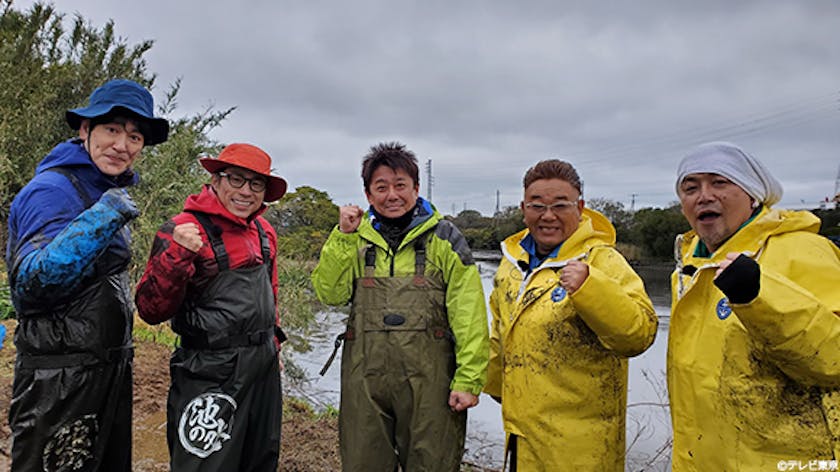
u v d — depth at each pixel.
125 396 2.80
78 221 2.27
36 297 2.31
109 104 2.60
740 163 2.23
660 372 7.35
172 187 7.23
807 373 1.87
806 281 2.00
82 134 2.66
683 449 2.30
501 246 3.18
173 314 2.63
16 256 2.36
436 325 2.89
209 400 2.68
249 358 2.76
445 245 2.94
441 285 2.94
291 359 7.64
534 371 2.66
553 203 2.75
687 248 2.61
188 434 2.67
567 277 2.37
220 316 2.71
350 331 2.98
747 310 1.85
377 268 2.97
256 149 2.89
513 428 2.76
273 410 2.98
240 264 2.81
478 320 2.87
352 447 2.88
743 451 2.06
